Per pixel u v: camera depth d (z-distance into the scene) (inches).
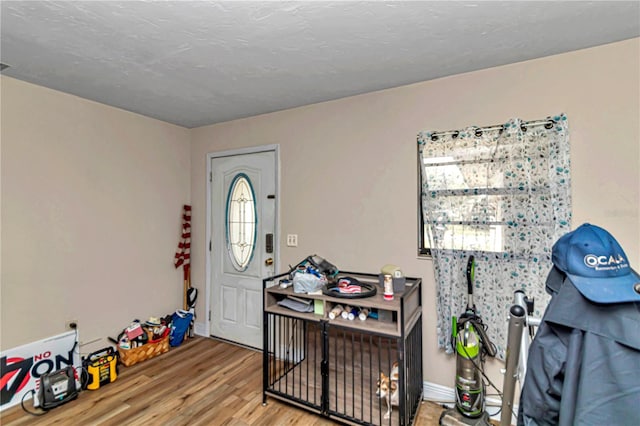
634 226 69.3
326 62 79.7
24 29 64.8
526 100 79.3
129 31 65.8
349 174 103.2
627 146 70.0
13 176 88.8
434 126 90.0
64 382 87.0
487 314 81.4
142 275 122.9
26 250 91.4
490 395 81.6
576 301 35.4
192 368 107.7
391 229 96.0
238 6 57.5
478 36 68.0
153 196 127.3
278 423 78.6
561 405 34.5
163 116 124.6
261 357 116.2
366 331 73.5
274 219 119.1
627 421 30.9
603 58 72.1
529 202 76.9
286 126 116.2
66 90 97.9
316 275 87.0
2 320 86.6
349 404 80.1
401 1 56.1
